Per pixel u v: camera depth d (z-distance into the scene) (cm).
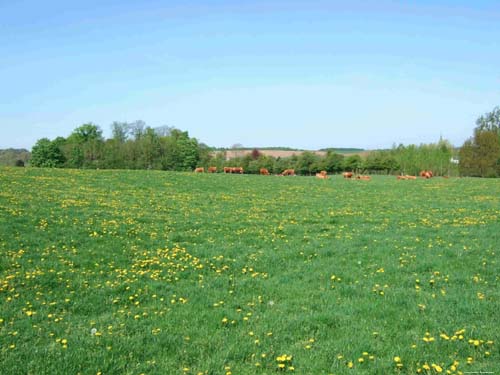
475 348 825
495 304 1030
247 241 1781
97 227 1866
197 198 3191
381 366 759
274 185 4491
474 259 1470
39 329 895
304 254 1552
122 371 752
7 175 3684
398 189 4425
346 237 1841
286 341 866
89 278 1244
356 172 9312
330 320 958
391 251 1587
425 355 795
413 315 986
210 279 1274
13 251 1431
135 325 928
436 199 3522
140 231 1861
